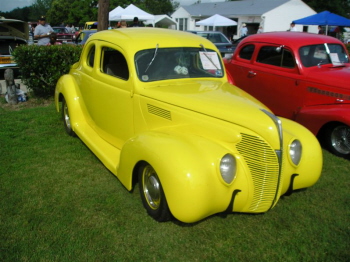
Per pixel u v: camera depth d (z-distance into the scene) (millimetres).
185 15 37031
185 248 3053
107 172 4500
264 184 3186
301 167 3584
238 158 3164
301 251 3025
